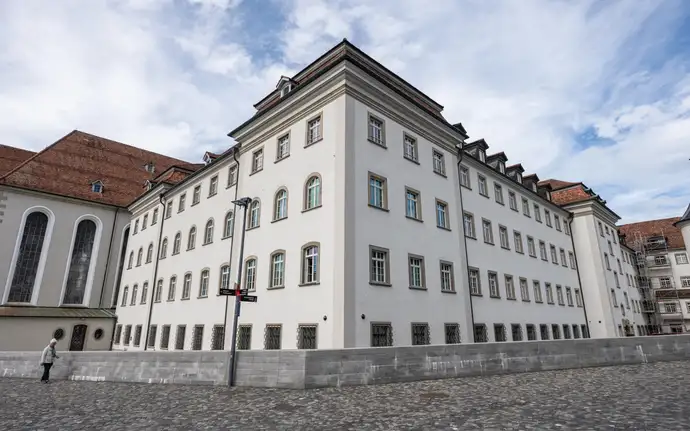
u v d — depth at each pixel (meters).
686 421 7.25
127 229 46.53
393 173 20.73
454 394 10.55
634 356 18.17
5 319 35.00
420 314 19.70
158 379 14.10
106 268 44.06
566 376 13.92
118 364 15.32
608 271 39.88
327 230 18.25
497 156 32.56
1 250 38.62
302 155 20.95
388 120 21.42
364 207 18.59
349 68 19.59
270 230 21.86
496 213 29.48
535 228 34.47
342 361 12.06
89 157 49.84
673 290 56.91
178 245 32.44
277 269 20.86
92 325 38.94
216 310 24.94
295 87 22.86
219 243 26.66
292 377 11.66
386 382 12.50
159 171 55.50
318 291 17.84
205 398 10.68
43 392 12.78
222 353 13.12
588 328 37.88
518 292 29.03
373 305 17.58
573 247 40.34
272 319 19.98
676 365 16.73
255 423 7.95
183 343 27.66
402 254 19.81
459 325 21.83
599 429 6.86
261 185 23.61
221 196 27.92
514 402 9.40
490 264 26.88
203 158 33.28
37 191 41.38
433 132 24.38
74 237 42.94
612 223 45.56
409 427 7.33
